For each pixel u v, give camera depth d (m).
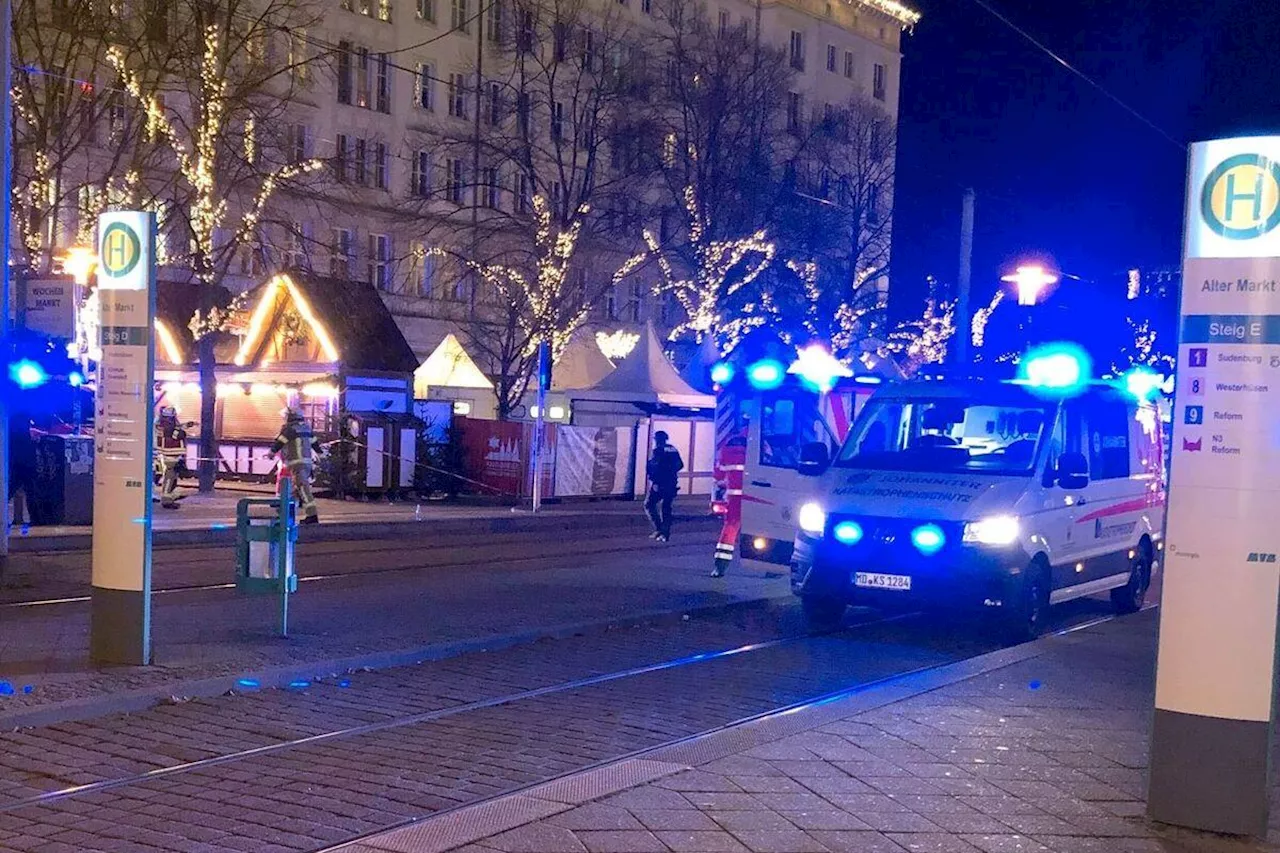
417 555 16.59
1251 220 5.13
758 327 38.25
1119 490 13.18
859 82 57.28
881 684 8.61
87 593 12.00
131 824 5.45
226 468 28.16
